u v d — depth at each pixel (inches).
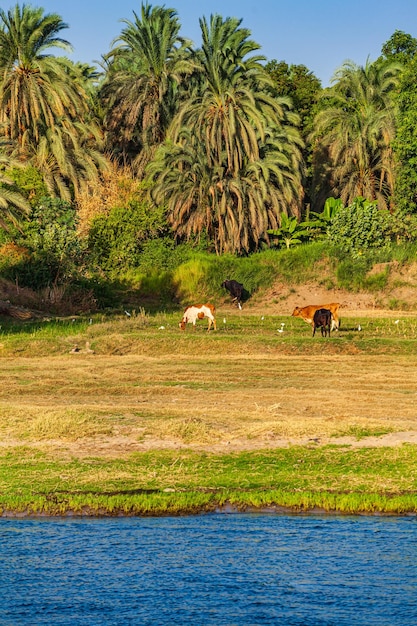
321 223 4566.9
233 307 3848.4
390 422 1521.9
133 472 1241.4
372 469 1245.1
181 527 1039.0
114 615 812.6
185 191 4404.5
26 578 892.0
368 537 1000.9
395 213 4357.8
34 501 1108.5
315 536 1004.6
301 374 2181.3
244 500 1119.0
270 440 1398.9
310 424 1481.3
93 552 958.4
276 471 1243.2
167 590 862.5
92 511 1095.0
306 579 888.3
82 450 1360.7
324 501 1107.3
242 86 4549.7
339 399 1828.2
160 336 2669.8
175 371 2240.4
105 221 4286.4
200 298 3944.4
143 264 4237.2
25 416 1573.6
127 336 2662.4
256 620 800.3
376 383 2049.7
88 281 3846.0
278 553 952.3
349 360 2399.1
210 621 797.9
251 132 4446.4
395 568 912.3
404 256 3875.5
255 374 2188.7
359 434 1419.8
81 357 2501.2
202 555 949.2
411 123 4365.2
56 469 1258.6
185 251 4379.9
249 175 4527.6
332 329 2864.2
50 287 3663.9
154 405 1761.8
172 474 1230.9
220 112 4495.6
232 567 916.6
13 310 3176.7
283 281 3951.8
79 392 1958.7
